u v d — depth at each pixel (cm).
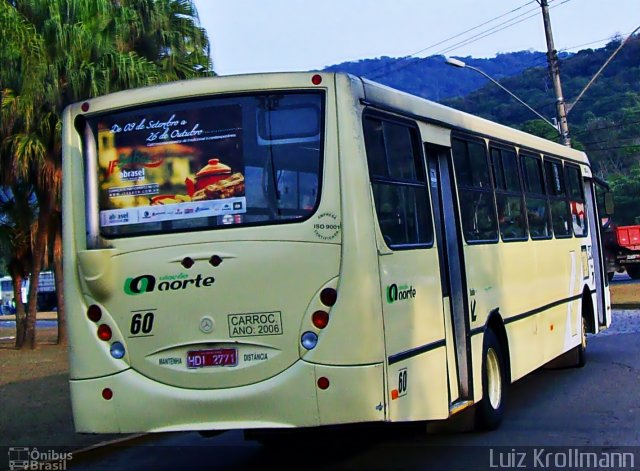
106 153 724
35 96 1838
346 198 659
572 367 1359
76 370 706
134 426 687
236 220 682
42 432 993
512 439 875
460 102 7331
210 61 2136
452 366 825
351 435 923
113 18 1934
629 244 3894
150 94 714
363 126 683
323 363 650
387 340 671
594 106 6725
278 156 680
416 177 781
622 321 2081
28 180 2097
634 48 7275
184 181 699
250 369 663
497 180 1012
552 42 2577
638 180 5875
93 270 698
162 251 690
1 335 3147
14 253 2364
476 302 889
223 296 673
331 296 654
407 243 736
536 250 1130
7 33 1792
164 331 684
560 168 1312
